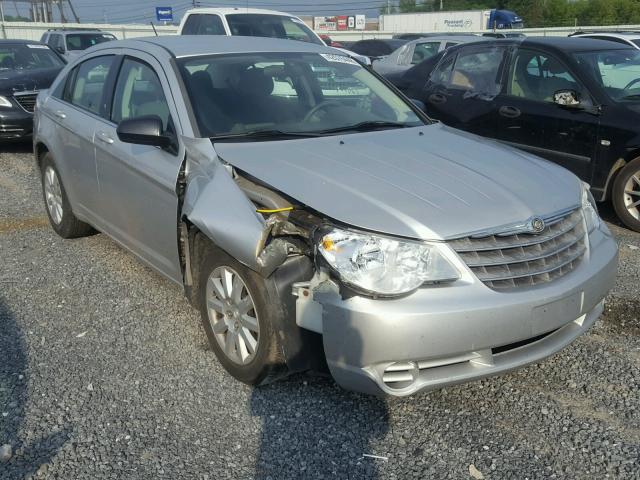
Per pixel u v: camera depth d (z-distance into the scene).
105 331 4.17
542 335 3.30
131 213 4.41
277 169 3.48
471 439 3.12
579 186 3.76
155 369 3.72
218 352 3.67
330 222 3.06
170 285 4.86
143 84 4.49
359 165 3.55
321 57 4.85
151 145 3.91
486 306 2.95
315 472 2.91
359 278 2.90
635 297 4.63
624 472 2.90
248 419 3.27
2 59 11.24
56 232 5.99
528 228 3.16
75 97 5.42
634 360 3.80
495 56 7.39
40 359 3.84
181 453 3.02
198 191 3.55
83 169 5.02
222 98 4.14
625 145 6.10
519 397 3.45
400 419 3.27
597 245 3.58
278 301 3.15
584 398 3.44
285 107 4.26
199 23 11.37
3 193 7.57
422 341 2.90
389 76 8.97
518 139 6.99
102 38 19.44
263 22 11.12
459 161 3.70
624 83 6.57
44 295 4.72
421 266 2.95
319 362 3.18
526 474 2.89
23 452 3.03
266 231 3.12
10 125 9.77
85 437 3.13
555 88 6.73
